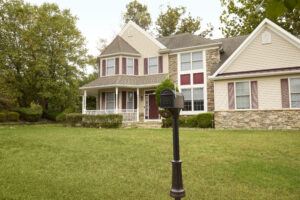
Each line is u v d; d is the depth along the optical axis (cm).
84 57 3328
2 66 2830
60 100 3069
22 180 632
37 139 1265
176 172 389
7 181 624
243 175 682
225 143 1101
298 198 536
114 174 692
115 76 2552
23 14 2988
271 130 1628
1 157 883
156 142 1143
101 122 2097
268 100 1738
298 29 2934
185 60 2406
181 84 2395
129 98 2564
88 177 665
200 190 577
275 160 830
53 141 1200
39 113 2894
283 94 1697
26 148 1038
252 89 1792
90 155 903
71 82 3112
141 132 1541
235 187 598
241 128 1795
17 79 2984
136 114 2447
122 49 2580
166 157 866
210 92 2261
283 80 1703
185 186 602
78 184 610
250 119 1773
